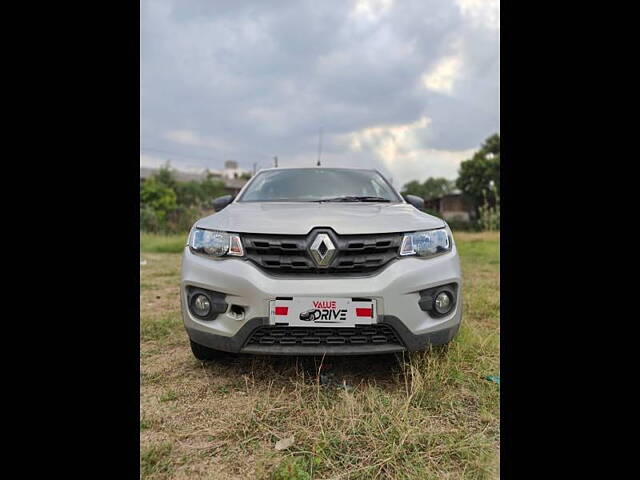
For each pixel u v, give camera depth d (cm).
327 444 138
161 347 242
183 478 126
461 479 123
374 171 312
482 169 2803
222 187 3111
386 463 129
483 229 1351
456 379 183
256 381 189
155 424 154
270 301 168
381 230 178
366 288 169
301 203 242
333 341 171
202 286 180
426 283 176
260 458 134
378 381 187
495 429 148
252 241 178
